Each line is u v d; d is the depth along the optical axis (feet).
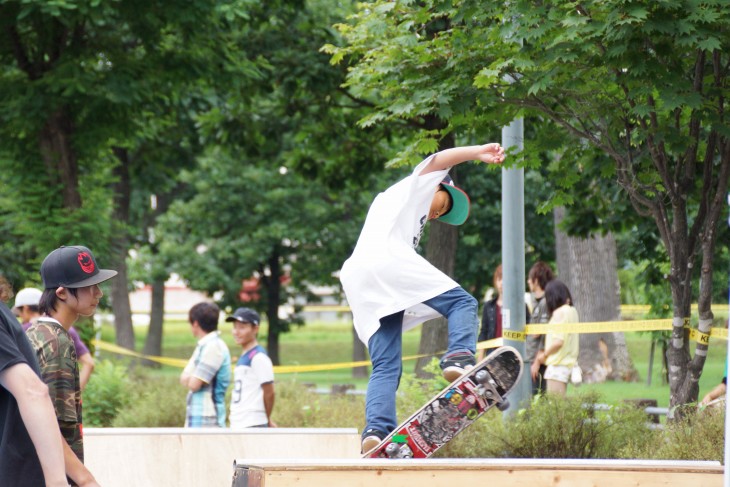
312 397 86.22
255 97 134.62
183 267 225.15
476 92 57.16
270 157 158.20
